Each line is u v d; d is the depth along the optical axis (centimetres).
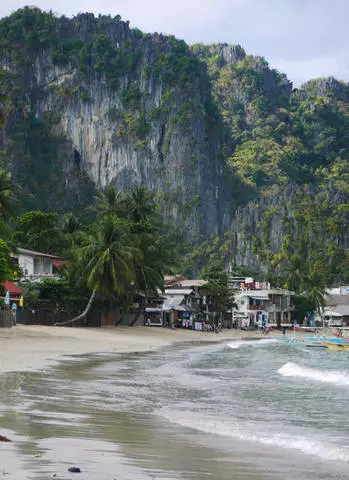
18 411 1675
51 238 12112
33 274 9169
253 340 9431
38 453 1103
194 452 1255
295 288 18100
